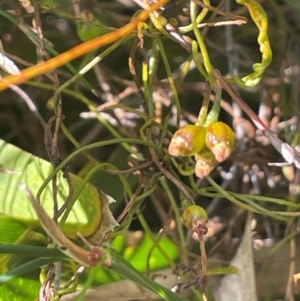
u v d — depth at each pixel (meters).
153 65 0.28
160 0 0.24
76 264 0.28
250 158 0.33
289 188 0.33
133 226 0.34
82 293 0.24
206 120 0.25
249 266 0.29
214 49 0.34
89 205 0.28
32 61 0.35
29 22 0.35
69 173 0.28
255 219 0.33
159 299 0.29
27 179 0.28
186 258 0.30
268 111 0.35
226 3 0.33
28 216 0.28
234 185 0.34
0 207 0.28
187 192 0.27
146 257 0.31
